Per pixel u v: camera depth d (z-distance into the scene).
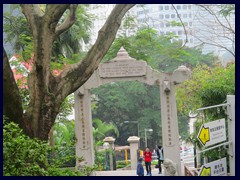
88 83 20.16
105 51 14.52
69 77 14.25
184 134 33.16
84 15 22.59
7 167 11.35
